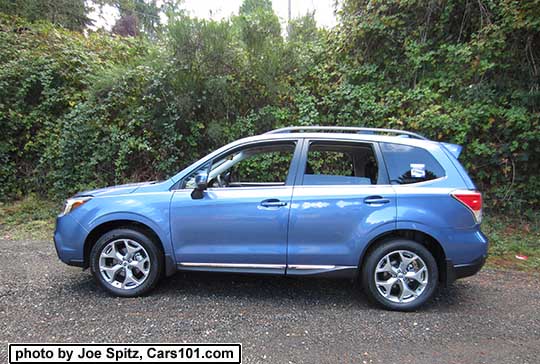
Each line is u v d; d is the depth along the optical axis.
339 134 3.90
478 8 7.41
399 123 7.02
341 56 8.50
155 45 8.34
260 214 3.68
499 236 6.18
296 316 3.48
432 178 3.67
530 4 6.18
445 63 7.48
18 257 5.16
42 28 9.29
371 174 3.84
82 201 3.90
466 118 6.68
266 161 5.98
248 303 3.75
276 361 2.75
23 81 8.17
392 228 3.57
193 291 4.03
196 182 3.70
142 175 8.02
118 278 3.93
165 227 3.77
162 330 3.18
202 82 7.36
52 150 8.03
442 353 2.89
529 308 3.75
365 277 3.66
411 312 3.61
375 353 2.87
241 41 7.35
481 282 4.48
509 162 6.85
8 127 8.17
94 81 7.83
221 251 3.75
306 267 3.69
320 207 3.64
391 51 8.09
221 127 7.57
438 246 3.65
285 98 7.84
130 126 7.64
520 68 7.00
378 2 8.02
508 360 2.80
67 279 4.32
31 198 8.05
